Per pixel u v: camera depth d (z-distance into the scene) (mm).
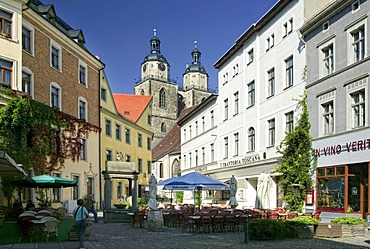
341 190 23781
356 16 23125
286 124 30688
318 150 26125
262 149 34375
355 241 16078
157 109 108188
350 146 23141
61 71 35844
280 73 31672
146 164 61500
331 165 24719
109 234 20234
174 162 76375
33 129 30281
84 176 39125
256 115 35688
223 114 44594
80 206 14930
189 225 21906
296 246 14805
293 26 29875
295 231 17281
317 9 28812
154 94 108562
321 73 26344
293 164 27016
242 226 22500
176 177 28281
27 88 30547
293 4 29922
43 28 32812
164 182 27875
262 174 32062
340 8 24453
